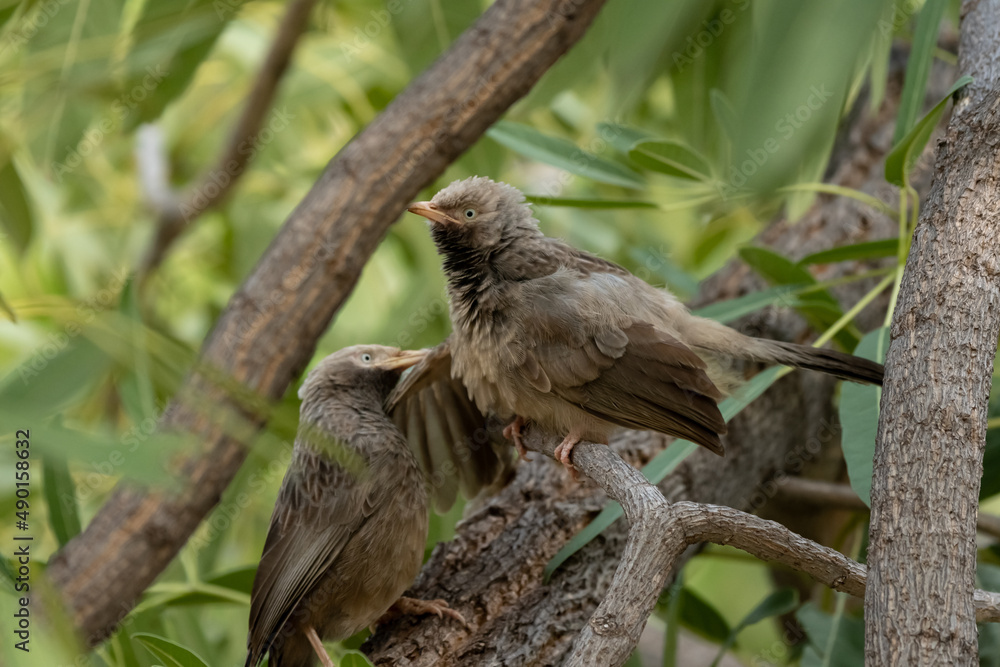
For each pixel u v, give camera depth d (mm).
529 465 8406
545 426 7895
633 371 7316
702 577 12727
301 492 7379
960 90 6438
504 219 7992
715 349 7785
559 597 7121
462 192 8000
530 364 7469
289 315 7578
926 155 9664
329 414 7805
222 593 8016
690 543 5328
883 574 4695
